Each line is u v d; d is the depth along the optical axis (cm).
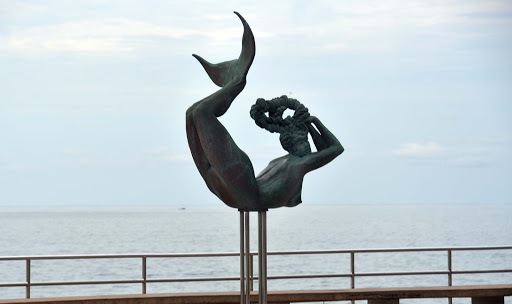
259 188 717
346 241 6656
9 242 6856
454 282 4016
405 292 1141
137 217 16300
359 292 1126
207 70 743
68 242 6706
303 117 749
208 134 691
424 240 6750
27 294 1108
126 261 4944
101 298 1087
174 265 4634
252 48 697
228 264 4619
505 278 4041
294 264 4688
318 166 741
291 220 12875
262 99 743
